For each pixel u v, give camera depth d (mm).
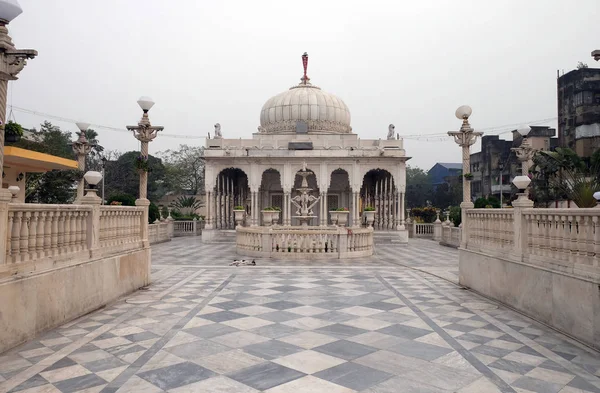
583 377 5098
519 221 8500
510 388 4766
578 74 34906
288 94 35875
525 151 10344
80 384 4805
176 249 22672
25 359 5613
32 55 5629
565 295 6867
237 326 7262
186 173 55562
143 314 8125
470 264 10969
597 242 6160
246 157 30359
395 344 6328
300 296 9883
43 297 6797
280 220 35188
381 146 31234
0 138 5777
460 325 7445
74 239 7980
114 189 48062
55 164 16359
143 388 4703
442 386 4805
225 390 4660
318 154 30531
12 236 6270
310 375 5094
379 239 29141
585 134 34281
